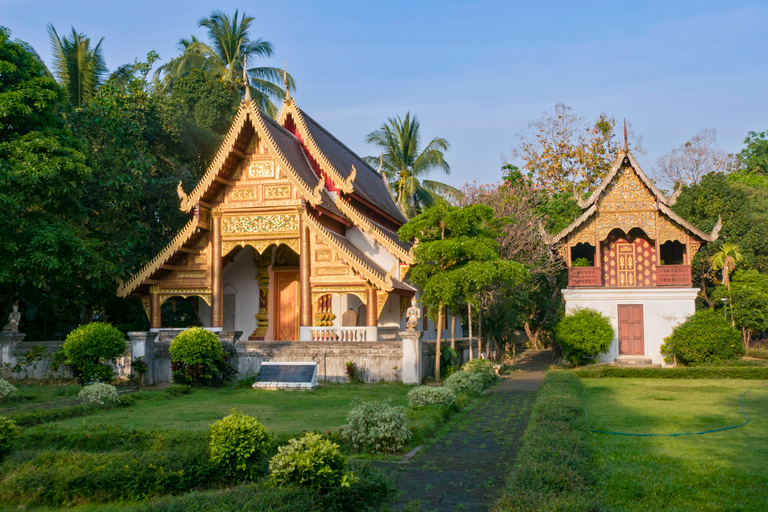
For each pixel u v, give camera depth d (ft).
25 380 58.49
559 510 17.15
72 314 78.69
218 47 114.73
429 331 83.20
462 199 110.01
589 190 140.77
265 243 64.44
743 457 27.20
